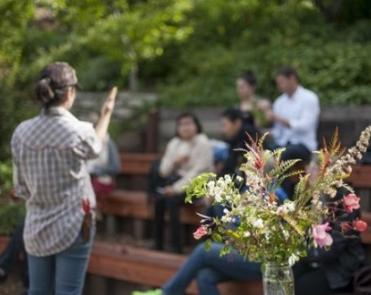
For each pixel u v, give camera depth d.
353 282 6.82
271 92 13.27
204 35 15.64
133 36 13.63
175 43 15.58
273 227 4.70
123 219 11.30
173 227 9.84
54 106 6.11
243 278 7.15
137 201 10.97
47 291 6.27
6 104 10.55
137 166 12.30
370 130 4.70
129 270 8.80
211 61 14.44
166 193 9.84
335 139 4.79
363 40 13.93
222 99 13.32
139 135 13.82
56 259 6.15
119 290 9.11
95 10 10.97
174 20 14.07
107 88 15.14
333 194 4.75
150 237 10.95
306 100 10.09
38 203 6.13
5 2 9.84
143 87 15.73
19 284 9.32
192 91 13.99
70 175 6.06
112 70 15.42
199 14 15.46
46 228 6.06
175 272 8.28
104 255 9.12
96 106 13.55
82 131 6.05
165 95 14.23
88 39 12.76
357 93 12.09
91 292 9.36
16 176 6.24
